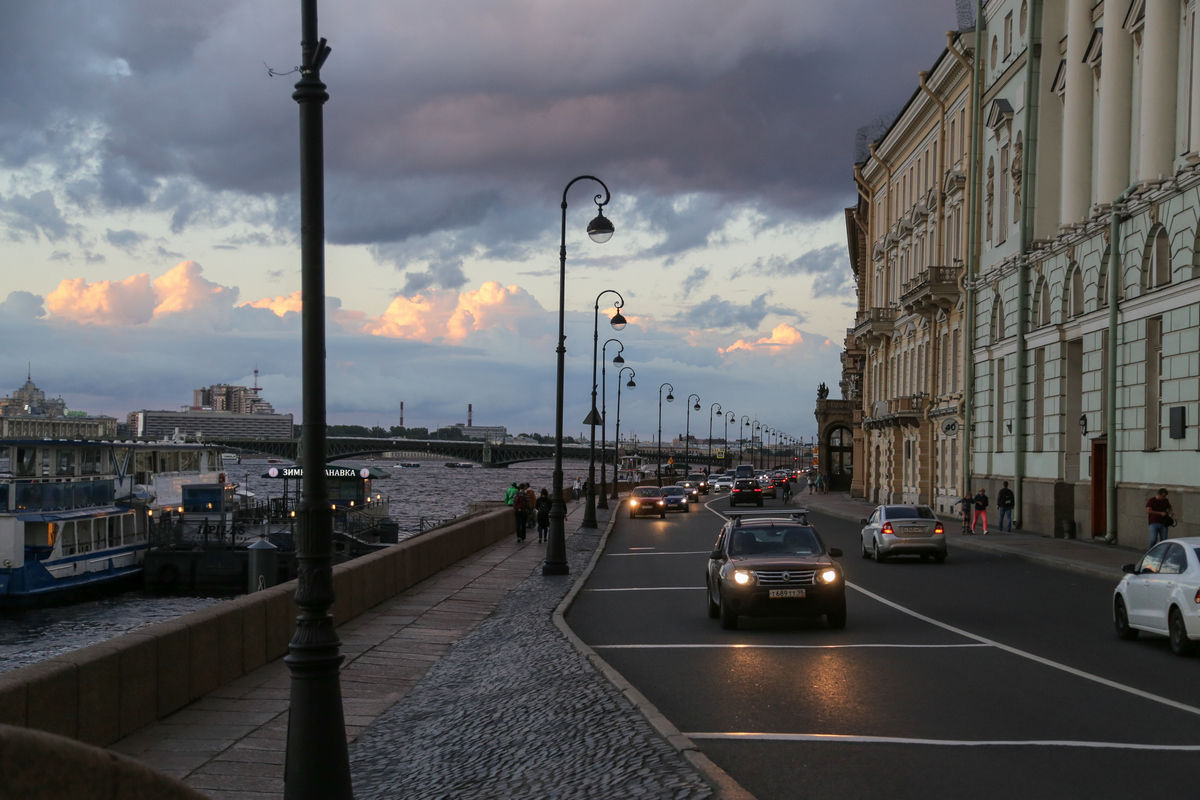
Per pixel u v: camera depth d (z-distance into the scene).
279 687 13.33
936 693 11.94
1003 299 46.72
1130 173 35.66
